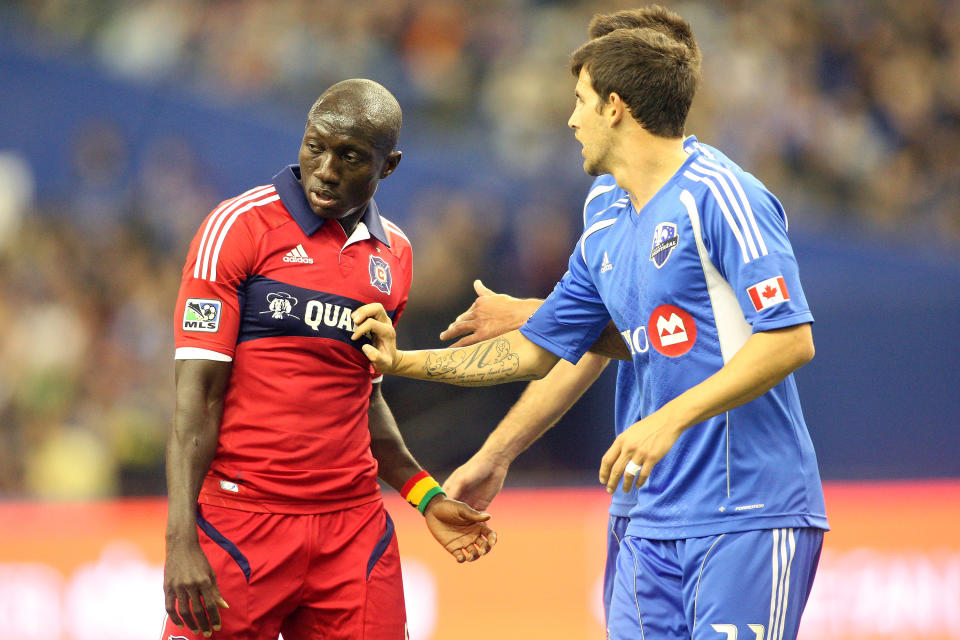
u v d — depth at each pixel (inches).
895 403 1043.9
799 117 1515.7
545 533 744.3
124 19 1524.4
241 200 440.1
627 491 405.7
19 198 1360.7
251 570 438.0
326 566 450.9
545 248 1198.9
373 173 431.5
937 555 753.0
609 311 469.4
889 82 1609.3
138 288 1282.0
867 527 749.3
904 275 1245.7
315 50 1497.3
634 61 439.5
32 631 677.3
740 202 418.9
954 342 1050.1
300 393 441.1
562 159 1389.0
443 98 1454.2
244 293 437.1
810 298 1069.1
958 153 1571.1
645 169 446.3
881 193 1478.8
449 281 1124.5
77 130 1386.6
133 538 699.4
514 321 522.9
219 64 1499.8
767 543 428.8
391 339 450.3
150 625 687.1
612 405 1003.9
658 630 453.7
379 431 488.1
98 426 1144.2
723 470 433.1
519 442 544.4
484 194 1310.3
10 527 710.5
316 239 443.2
